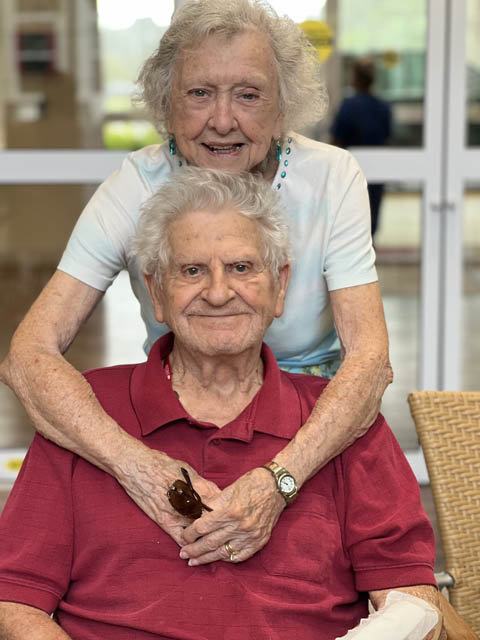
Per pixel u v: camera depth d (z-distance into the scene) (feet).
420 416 7.05
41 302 6.59
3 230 17.83
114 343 16.92
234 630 5.52
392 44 12.72
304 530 5.79
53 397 5.88
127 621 5.56
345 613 5.88
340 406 5.89
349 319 6.56
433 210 13.14
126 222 6.77
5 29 13.69
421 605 5.49
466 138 12.98
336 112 12.88
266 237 5.86
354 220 6.69
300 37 6.48
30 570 5.67
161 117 6.68
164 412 5.88
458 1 12.61
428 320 13.44
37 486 5.85
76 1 13.67
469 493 6.97
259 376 6.23
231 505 5.42
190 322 5.84
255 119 6.27
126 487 5.66
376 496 5.93
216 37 6.11
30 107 13.74
